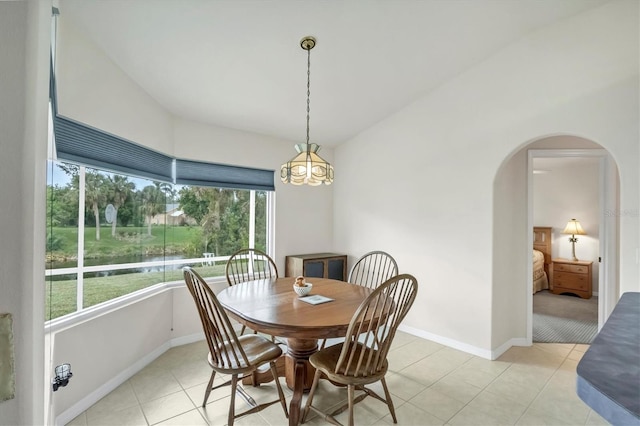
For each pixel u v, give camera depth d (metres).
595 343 0.78
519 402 2.20
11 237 0.50
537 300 4.95
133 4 1.90
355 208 4.21
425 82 3.20
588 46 2.41
